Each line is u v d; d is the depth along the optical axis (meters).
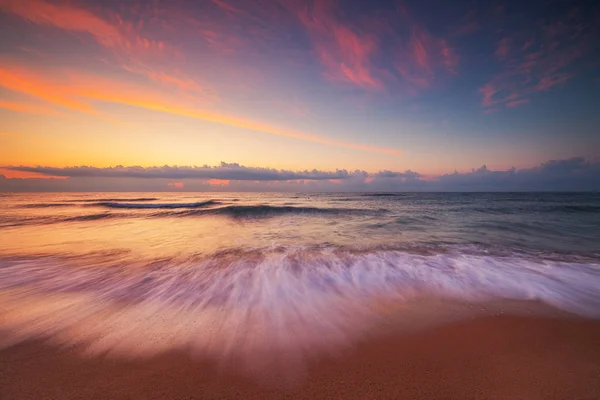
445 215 16.36
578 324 3.38
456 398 2.15
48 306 3.79
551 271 5.44
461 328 3.28
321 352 2.77
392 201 34.25
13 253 6.91
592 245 7.95
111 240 8.79
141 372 2.44
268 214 17.84
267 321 3.40
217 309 3.72
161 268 5.58
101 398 2.12
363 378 2.39
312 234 9.89
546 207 22.03
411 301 4.06
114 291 4.36
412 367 2.54
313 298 4.12
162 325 3.27
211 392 2.20
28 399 2.09
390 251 7.02
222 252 6.92
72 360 2.59
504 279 4.99
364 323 3.38
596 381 2.34
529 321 3.46
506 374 2.44
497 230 10.66
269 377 2.39
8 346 2.80
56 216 16.17
